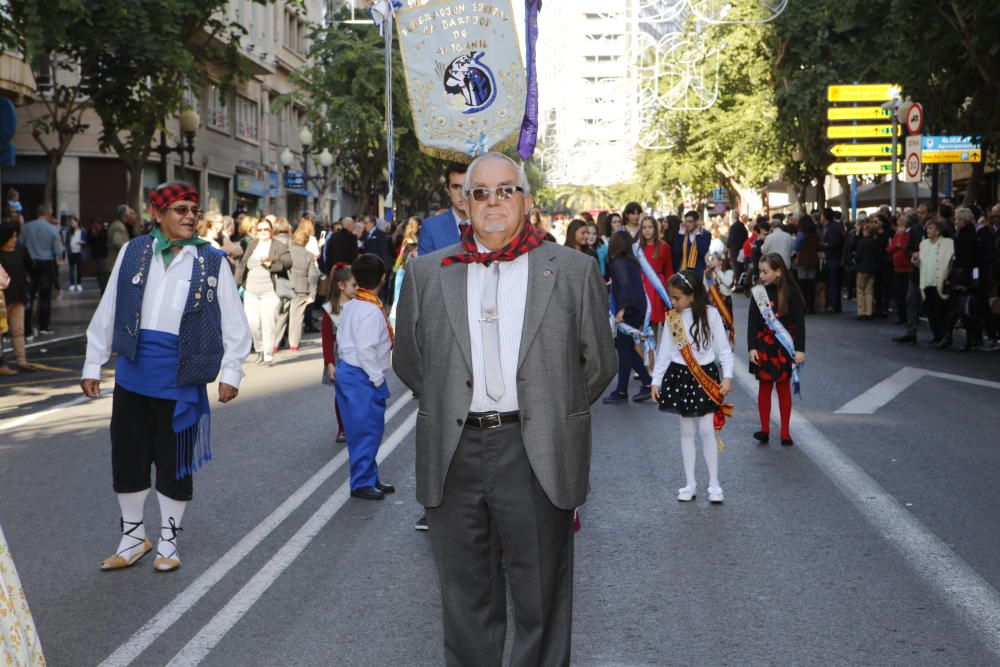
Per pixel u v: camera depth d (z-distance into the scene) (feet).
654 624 17.80
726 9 115.96
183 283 20.98
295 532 23.63
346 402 26.76
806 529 23.32
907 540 22.34
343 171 142.92
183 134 89.25
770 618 17.99
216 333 21.07
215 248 21.58
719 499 25.79
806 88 114.83
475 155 32.58
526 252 14.05
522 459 13.92
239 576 20.53
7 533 23.73
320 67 127.75
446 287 14.06
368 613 18.40
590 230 49.11
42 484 28.37
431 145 32.68
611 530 23.56
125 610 18.65
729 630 17.48
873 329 69.62
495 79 32.32
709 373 25.86
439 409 14.03
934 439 32.96
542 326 13.84
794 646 16.76
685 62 137.80
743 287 107.24
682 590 19.48
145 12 77.41
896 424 35.60
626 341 41.75
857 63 107.65
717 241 86.38
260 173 168.04
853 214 112.57
